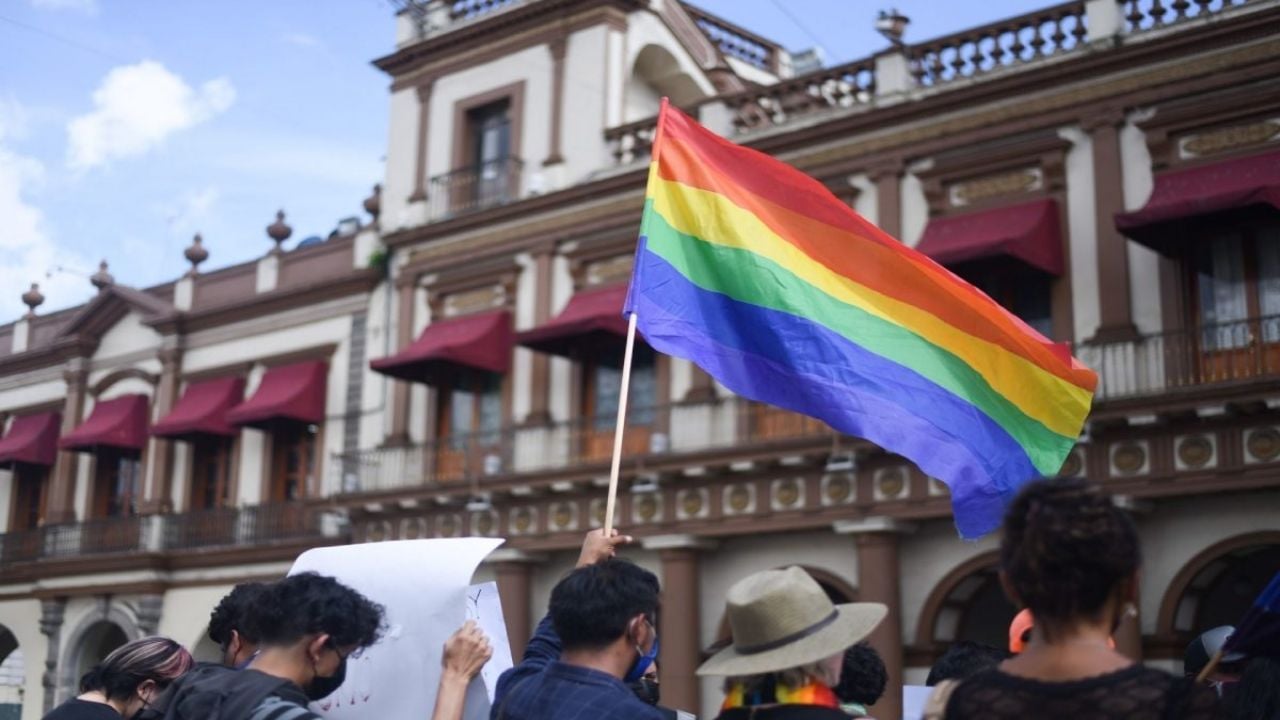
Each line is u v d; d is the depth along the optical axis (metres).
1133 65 19.69
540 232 25.72
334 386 29.17
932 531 20.61
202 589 30.20
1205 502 18.45
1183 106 19.19
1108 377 19.16
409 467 26.61
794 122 22.80
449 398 26.64
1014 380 8.55
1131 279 19.38
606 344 24.42
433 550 5.86
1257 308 18.50
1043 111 20.42
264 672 4.96
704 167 8.69
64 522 33.75
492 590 6.43
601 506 23.55
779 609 4.64
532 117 26.53
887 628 20.25
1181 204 18.16
